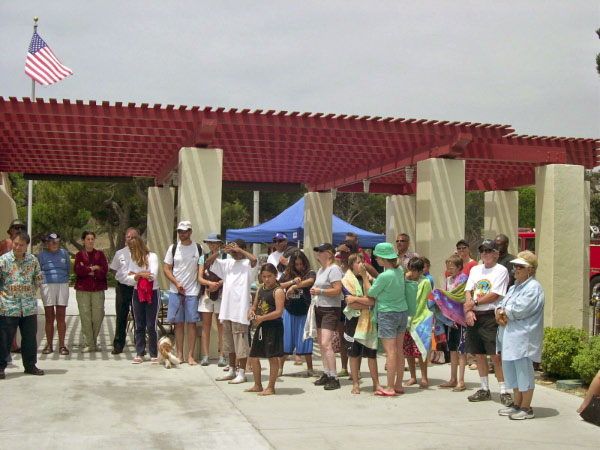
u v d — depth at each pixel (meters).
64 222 33.19
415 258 7.96
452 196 11.08
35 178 16.42
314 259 17.30
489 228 16.77
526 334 6.48
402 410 6.90
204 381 8.27
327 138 11.53
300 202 19.86
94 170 16.00
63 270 10.20
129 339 12.10
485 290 7.27
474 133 10.86
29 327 8.28
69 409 6.55
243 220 33.53
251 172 16.17
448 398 7.56
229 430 5.95
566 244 11.16
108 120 9.95
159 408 6.72
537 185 11.53
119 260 10.05
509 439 5.80
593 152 11.71
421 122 10.67
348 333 7.82
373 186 17.80
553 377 8.88
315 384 8.27
